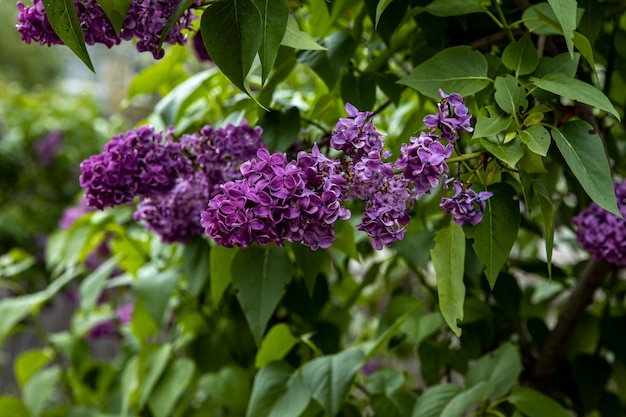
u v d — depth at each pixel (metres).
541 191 0.59
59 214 2.59
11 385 2.53
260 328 0.77
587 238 0.75
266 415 0.82
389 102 0.81
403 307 0.94
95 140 2.64
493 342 0.95
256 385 0.84
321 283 0.94
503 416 0.80
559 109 0.76
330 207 0.54
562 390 0.97
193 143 0.71
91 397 1.34
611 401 0.97
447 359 0.92
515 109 0.58
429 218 0.96
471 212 0.57
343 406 0.89
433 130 0.56
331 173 0.55
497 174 0.62
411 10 0.70
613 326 0.93
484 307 0.90
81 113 2.64
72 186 2.64
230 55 0.56
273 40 0.56
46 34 0.61
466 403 0.77
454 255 0.60
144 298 0.95
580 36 0.58
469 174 0.60
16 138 2.54
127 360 1.37
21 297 1.36
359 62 0.91
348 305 0.99
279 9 0.56
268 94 0.78
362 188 0.56
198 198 0.72
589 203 0.83
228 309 1.04
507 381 0.80
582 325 0.98
